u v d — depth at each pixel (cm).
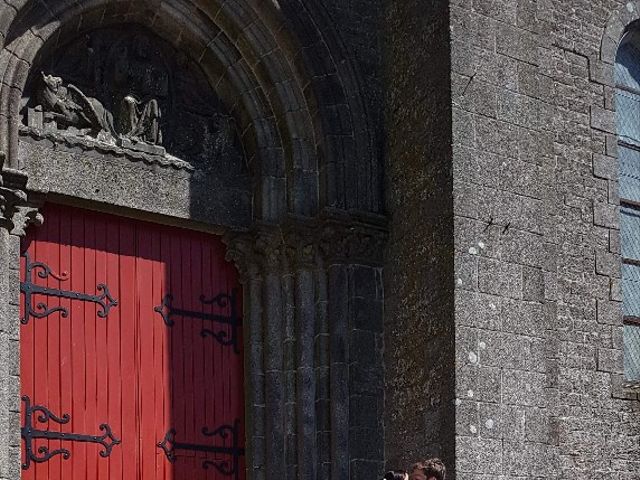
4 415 1055
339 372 1210
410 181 1242
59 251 1163
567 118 1366
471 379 1145
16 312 1096
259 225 1240
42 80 1170
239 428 1222
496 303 1180
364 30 1309
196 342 1219
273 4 1248
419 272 1208
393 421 1202
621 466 1285
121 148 1198
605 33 1424
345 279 1235
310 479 1188
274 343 1227
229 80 1269
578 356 1290
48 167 1154
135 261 1204
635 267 1402
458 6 1241
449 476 1119
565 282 1305
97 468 1139
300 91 1265
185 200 1225
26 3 1132
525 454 1154
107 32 1227
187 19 1245
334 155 1249
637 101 1466
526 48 1275
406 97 1268
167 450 1178
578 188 1349
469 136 1211
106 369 1163
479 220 1193
